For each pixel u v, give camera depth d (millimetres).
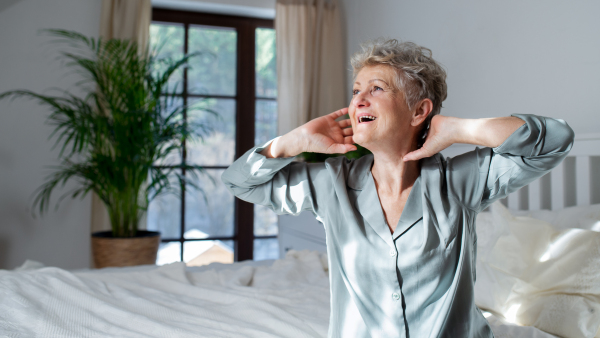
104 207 3371
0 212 3316
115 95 3070
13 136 3334
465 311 831
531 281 1290
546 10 1933
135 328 1143
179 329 1121
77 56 3441
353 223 845
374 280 828
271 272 1821
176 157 3729
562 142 775
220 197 3859
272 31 3979
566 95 1837
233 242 3895
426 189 845
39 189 3375
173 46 3744
